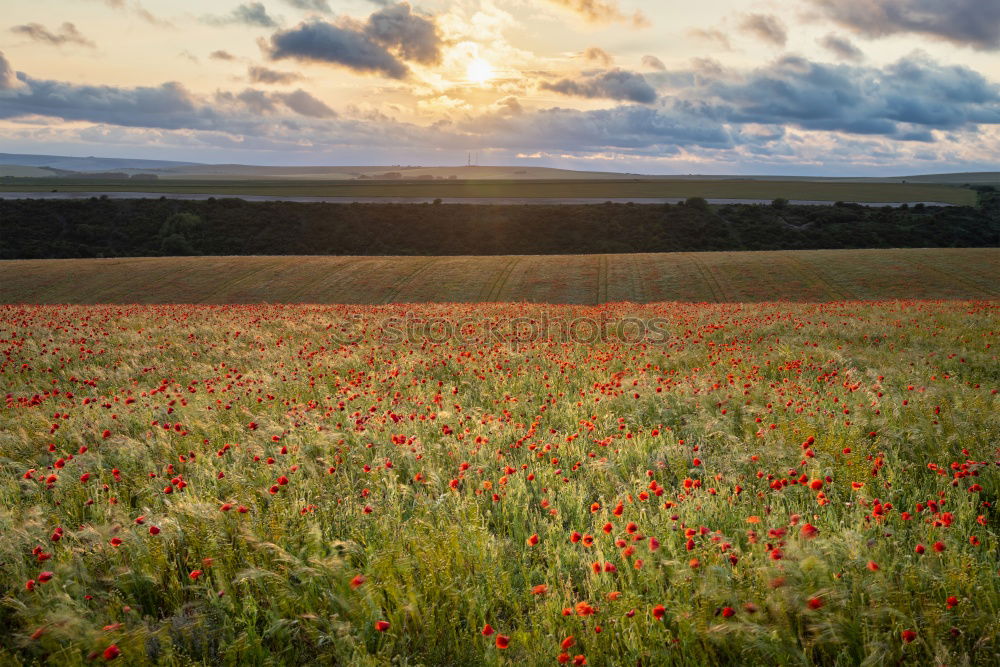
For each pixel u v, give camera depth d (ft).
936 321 54.80
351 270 147.13
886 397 24.16
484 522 15.65
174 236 240.94
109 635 10.47
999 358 34.88
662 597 11.73
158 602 13.05
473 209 298.15
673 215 286.87
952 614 10.57
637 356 39.40
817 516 14.87
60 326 59.16
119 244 241.35
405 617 11.62
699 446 20.51
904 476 17.75
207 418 24.89
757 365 35.09
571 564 13.61
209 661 11.12
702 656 10.24
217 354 43.70
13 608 12.30
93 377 36.24
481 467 18.93
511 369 36.14
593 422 22.99
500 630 11.64
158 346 47.62
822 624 10.11
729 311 72.08
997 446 18.69
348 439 22.68
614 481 18.19
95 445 22.71
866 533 13.43
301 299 125.18
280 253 242.78
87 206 268.00
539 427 24.56
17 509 15.99
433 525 14.98
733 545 13.25
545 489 18.17
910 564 11.76
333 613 11.78
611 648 10.81
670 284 131.44
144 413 26.11
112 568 12.90
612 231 270.05
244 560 13.67
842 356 36.37
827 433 20.81
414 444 20.56
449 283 136.46
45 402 29.68
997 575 11.71
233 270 145.89
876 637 10.09
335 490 17.87
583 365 36.88
